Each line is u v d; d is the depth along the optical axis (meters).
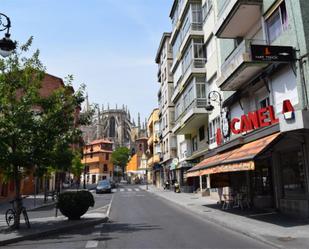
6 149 12.26
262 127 15.05
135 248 8.83
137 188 60.25
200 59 27.86
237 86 19.05
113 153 102.81
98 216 16.11
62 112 13.38
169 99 46.91
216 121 24.81
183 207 21.31
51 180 47.31
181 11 31.95
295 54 13.27
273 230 10.58
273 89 15.51
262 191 17.44
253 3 16.44
